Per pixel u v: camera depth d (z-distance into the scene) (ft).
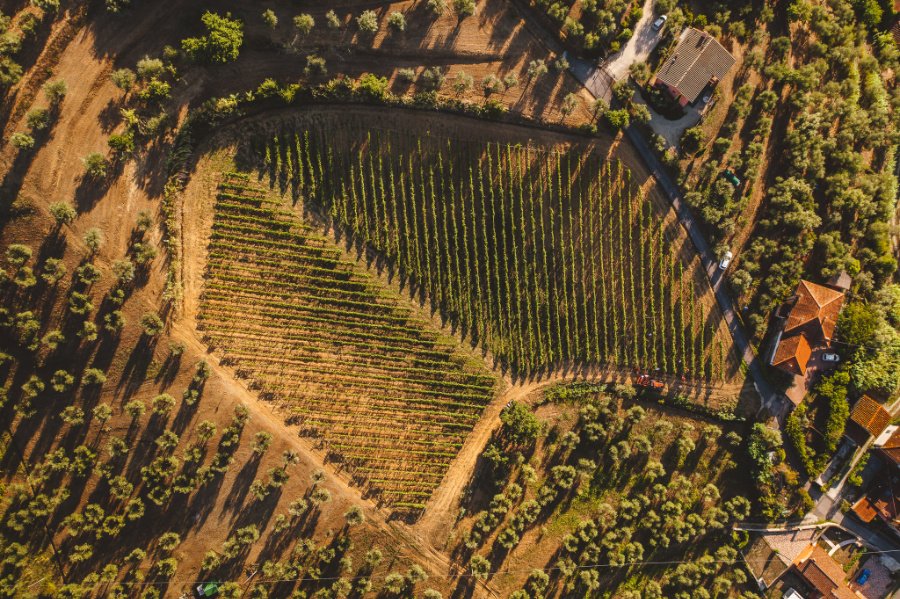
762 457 175.63
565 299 176.96
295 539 171.01
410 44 160.25
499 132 165.48
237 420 163.94
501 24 162.50
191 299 164.14
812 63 171.01
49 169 152.05
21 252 147.95
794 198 169.48
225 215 164.04
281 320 170.09
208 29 145.89
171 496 165.07
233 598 166.40
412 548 177.37
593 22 162.81
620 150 168.14
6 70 144.46
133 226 157.79
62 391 154.30
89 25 150.92
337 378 173.68
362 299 173.37
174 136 157.48
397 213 169.68
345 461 174.50
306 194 167.73
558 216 171.42
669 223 171.22
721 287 174.70
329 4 156.15
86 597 160.66
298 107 160.45
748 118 170.81
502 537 176.45
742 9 166.20
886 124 177.17
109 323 154.51
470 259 173.78
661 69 159.12
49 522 159.22
